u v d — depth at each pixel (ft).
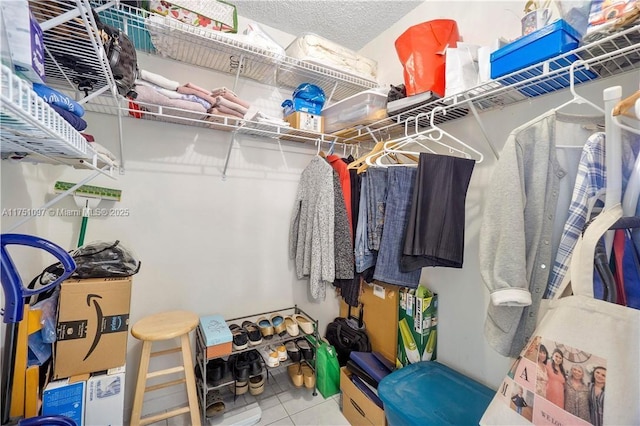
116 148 4.83
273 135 5.87
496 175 2.97
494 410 2.22
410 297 5.34
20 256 3.45
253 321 6.15
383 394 4.17
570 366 1.90
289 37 6.50
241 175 5.98
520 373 2.16
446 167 3.79
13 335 2.89
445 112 4.31
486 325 3.06
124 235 4.92
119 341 3.72
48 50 2.70
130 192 4.95
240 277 6.03
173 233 5.34
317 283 5.15
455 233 3.73
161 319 4.65
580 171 2.69
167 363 5.35
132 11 3.84
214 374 5.03
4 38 1.43
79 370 3.51
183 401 5.43
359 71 6.02
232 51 4.84
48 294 3.47
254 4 5.52
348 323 6.68
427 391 4.24
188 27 4.16
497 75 3.27
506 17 4.29
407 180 4.31
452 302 5.02
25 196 3.55
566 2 2.91
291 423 5.02
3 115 1.30
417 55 4.33
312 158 6.50
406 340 5.29
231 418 4.91
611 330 1.80
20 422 2.51
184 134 5.40
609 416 1.68
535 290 2.90
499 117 4.39
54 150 2.23
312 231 5.59
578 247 2.16
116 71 3.00
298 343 6.15
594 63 2.76
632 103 1.98
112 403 3.62
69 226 4.49
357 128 5.54
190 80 5.39
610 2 2.52
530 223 2.91
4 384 2.82
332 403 5.55
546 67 2.88
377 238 4.63
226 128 5.60
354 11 5.80
